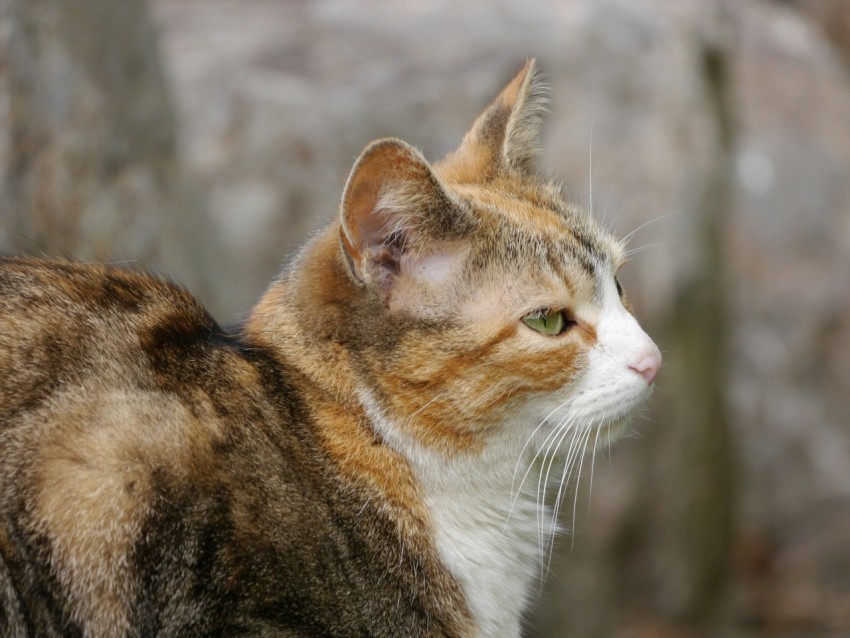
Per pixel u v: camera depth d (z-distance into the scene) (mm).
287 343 5125
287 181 10602
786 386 11766
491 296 5055
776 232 12070
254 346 5145
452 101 11109
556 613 10125
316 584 4699
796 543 11719
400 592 4973
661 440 10594
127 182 8016
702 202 10969
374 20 12273
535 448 5320
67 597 4355
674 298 10578
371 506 4980
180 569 4426
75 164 7664
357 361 5043
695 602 10844
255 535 4566
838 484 11758
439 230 5020
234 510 4543
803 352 11852
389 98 11039
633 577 10641
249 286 10125
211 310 8789
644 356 5223
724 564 11156
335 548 4816
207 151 10648
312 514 4781
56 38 7562
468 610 5176
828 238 12172
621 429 5375
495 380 5062
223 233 10008
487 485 5246
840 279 12039
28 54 7453
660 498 10648
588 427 5238
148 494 4410
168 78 8836
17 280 4840
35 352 4551
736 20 13242
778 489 11750
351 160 10117
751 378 11695
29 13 7445
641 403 5309
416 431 5066
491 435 5156
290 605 4629
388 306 5016
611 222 8953
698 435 10742
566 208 5648
